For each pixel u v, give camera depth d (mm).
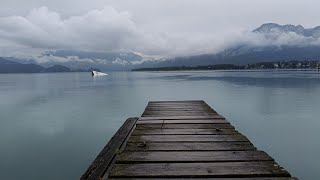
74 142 14117
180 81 72875
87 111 23859
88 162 11156
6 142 14258
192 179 4344
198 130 7719
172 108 12859
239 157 5242
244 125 17297
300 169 10164
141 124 8664
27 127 17766
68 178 9594
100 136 15281
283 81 61938
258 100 29203
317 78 73188
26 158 11719
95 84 67500
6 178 9578
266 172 4453
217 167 4746
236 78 83562
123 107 26094
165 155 5438
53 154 12266
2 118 21031
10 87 60719
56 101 31672
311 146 12797
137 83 68000
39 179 9523
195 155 5418
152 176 4434
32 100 33281
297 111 22031
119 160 5129
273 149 12430
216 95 34844
